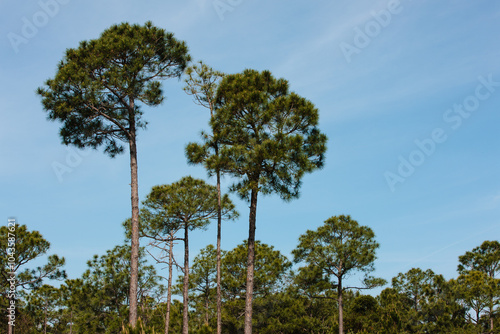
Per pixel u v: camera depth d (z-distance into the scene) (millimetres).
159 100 15742
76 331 27078
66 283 30719
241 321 29188
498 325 30625
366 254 27828
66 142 15523
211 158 16172
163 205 24234
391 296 40281
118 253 27812
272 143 15055
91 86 13914
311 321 32750
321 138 16594
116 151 16812
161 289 28219
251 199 16188
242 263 29750
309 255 28703
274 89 17406
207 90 19891
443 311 34688
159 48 15898
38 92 14281
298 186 16188
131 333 11031
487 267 45219
